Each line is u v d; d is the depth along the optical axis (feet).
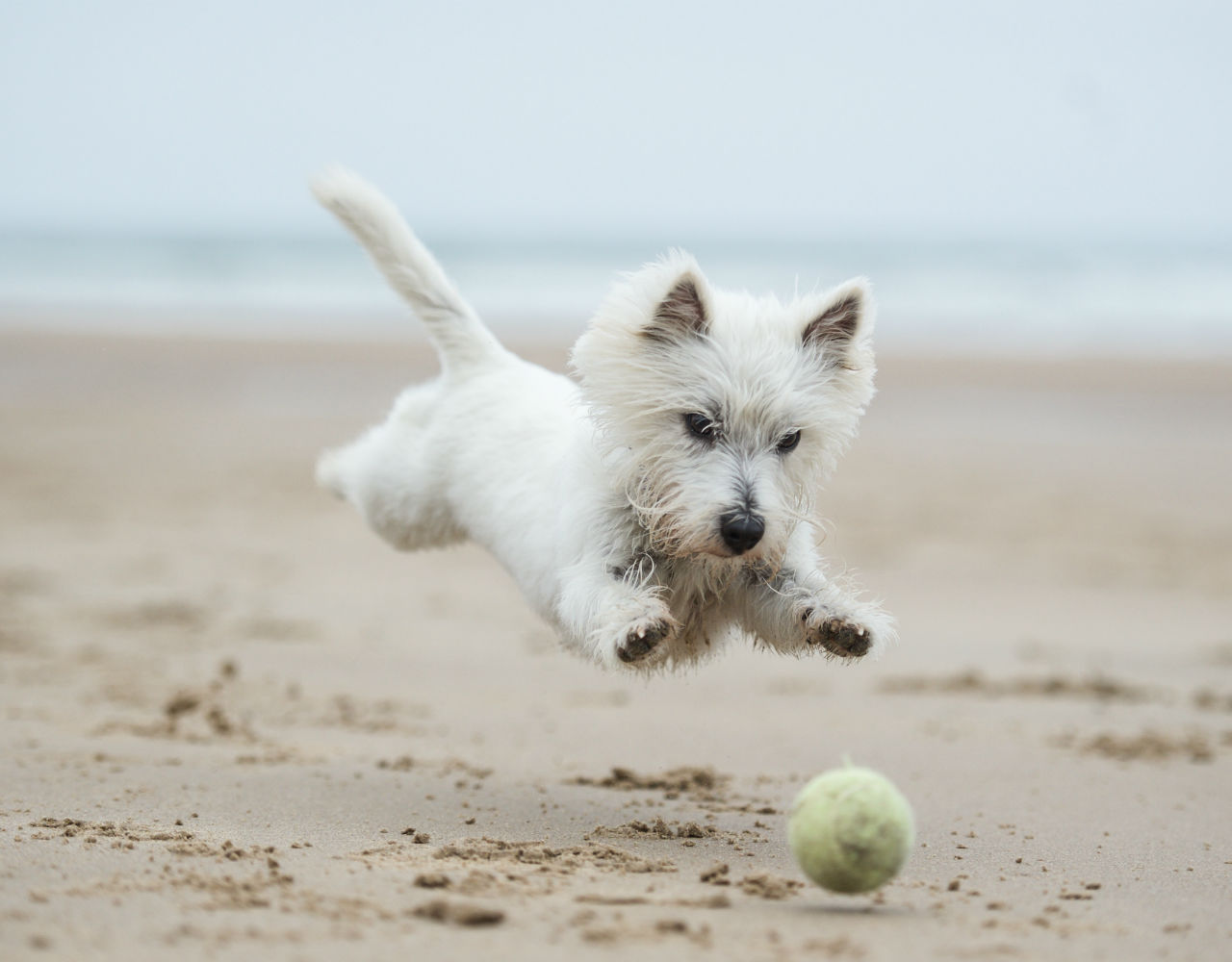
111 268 282.15
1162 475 95.91
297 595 59.98
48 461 93.09
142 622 52.65
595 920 18.98
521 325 188.24
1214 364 152.56
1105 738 37.52
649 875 22.21
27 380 131.03
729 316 26.71
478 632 53.78
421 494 33.14
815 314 27.02
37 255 311.27
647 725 39.45
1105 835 27.27
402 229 34.04
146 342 159.74
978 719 40.96
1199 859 25.34
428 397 33.86
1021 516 82.12
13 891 19.66
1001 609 60.44
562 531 27.68
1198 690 45.93
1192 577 67.51
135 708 38.63
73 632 50.29
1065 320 207.41
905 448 105.50
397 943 17.63
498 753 35.06
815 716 41.22
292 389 128.67
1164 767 34.53
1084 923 20.45
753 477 25.58
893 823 19.38
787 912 20.07
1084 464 99.96
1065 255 335.88
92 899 19.30
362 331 179.73
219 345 158.51
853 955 17.89
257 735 35.76
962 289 257.55
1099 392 134.31
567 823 27.20
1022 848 26.02
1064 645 53.47
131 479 88.17
